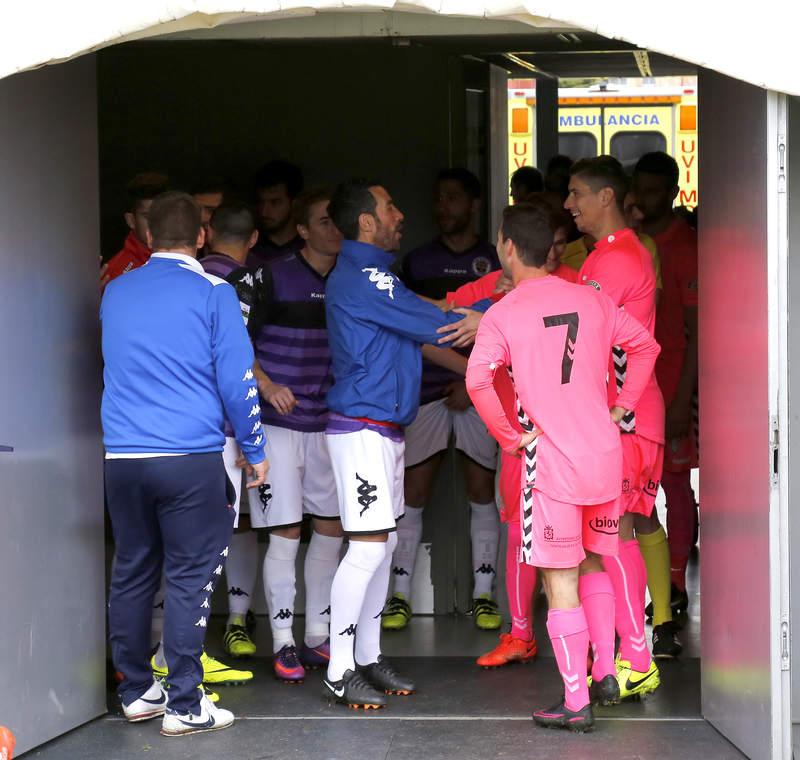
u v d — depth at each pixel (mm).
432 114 10836
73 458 7824
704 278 7695
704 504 7805
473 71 11375
